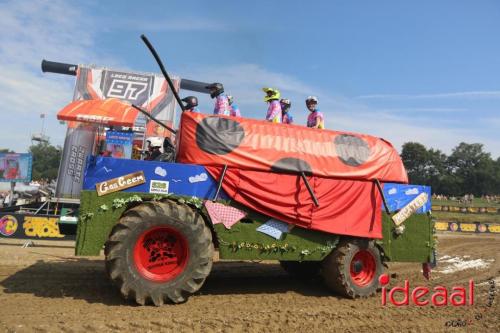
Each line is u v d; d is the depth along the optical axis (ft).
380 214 19.36
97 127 37.14
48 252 27.07
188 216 15.40
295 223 17.60
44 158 296.71
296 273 22.59
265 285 20.38
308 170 17.99
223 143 17.08
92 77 40.52
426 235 20.89
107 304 14.93
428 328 14.17
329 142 19.12
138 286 14.55
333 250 18.67
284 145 18.10
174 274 15.21
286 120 24.93
